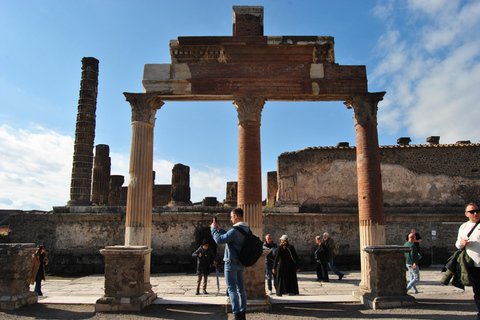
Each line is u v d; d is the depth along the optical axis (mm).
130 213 10891
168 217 18547
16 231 18594
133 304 8344
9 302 8289
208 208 19109
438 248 18844
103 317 7855
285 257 10906
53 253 18375
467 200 20062
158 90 11727
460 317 7473
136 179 11070
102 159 26297
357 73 12094
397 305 8477
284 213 18984
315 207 19984
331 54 12156
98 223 18562
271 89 11883
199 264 11742
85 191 23734
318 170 20484
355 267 18469
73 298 9500
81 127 24234
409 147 20594
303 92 11914
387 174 20406
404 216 19094
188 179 23781
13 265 8562
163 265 18062
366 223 11211
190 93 11758
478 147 20469
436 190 20203
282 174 20547
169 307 8852
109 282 8508
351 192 20281
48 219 18609
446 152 20547
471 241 6734
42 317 7777
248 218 11039
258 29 12531
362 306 8812
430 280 13805
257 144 11547
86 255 18234
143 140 11359
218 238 6922
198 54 12047
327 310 8500
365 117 11719
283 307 8852
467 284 6699
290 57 12109
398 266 8766
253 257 6883
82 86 24766
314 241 18750
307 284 13547
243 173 11312
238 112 11758
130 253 8492
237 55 12055
